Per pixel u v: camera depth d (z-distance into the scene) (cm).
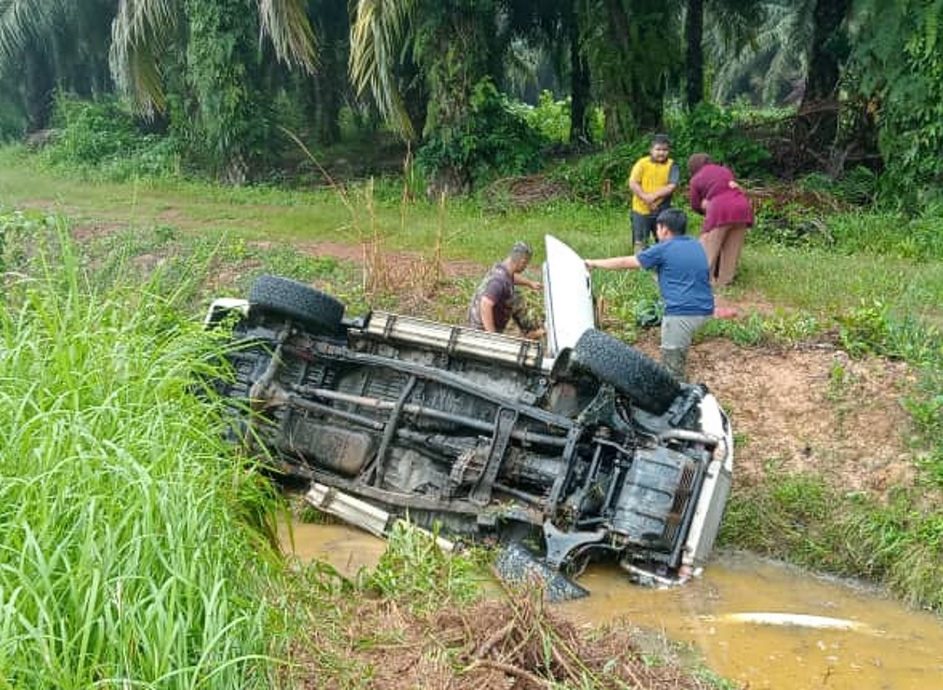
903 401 709
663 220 743
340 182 2042
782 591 573
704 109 1648
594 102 1905
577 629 436
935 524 603
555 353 664
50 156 2405
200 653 327
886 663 489
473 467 610
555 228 1420
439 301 1024
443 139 1744
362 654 398
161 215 1602
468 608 432
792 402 749
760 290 1036
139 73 1889
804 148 1636
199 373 525
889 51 1338
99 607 312
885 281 1045
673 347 743
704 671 452
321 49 2359
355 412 684
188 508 352
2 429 373
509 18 2117
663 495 554
